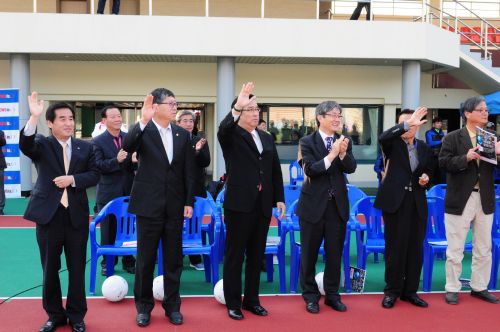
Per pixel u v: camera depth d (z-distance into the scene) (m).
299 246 4.97
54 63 12.05
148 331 3.95
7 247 6.86
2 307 4.48
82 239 3.89
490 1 15.60
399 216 4.49
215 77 12.36
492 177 4.71
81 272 3.91
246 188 4.11
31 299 4.71
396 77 12.75
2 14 10.44
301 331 3.98
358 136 13.00
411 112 4.72
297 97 12.62
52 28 10.51
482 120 4.60
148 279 4.08
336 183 4.35
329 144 4.42
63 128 3.79
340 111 4.42
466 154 4.52
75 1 13.42
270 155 4.27
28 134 3.61
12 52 10.58
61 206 3.78
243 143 4.14
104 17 10.53
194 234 5.30
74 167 3.83
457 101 13.87
